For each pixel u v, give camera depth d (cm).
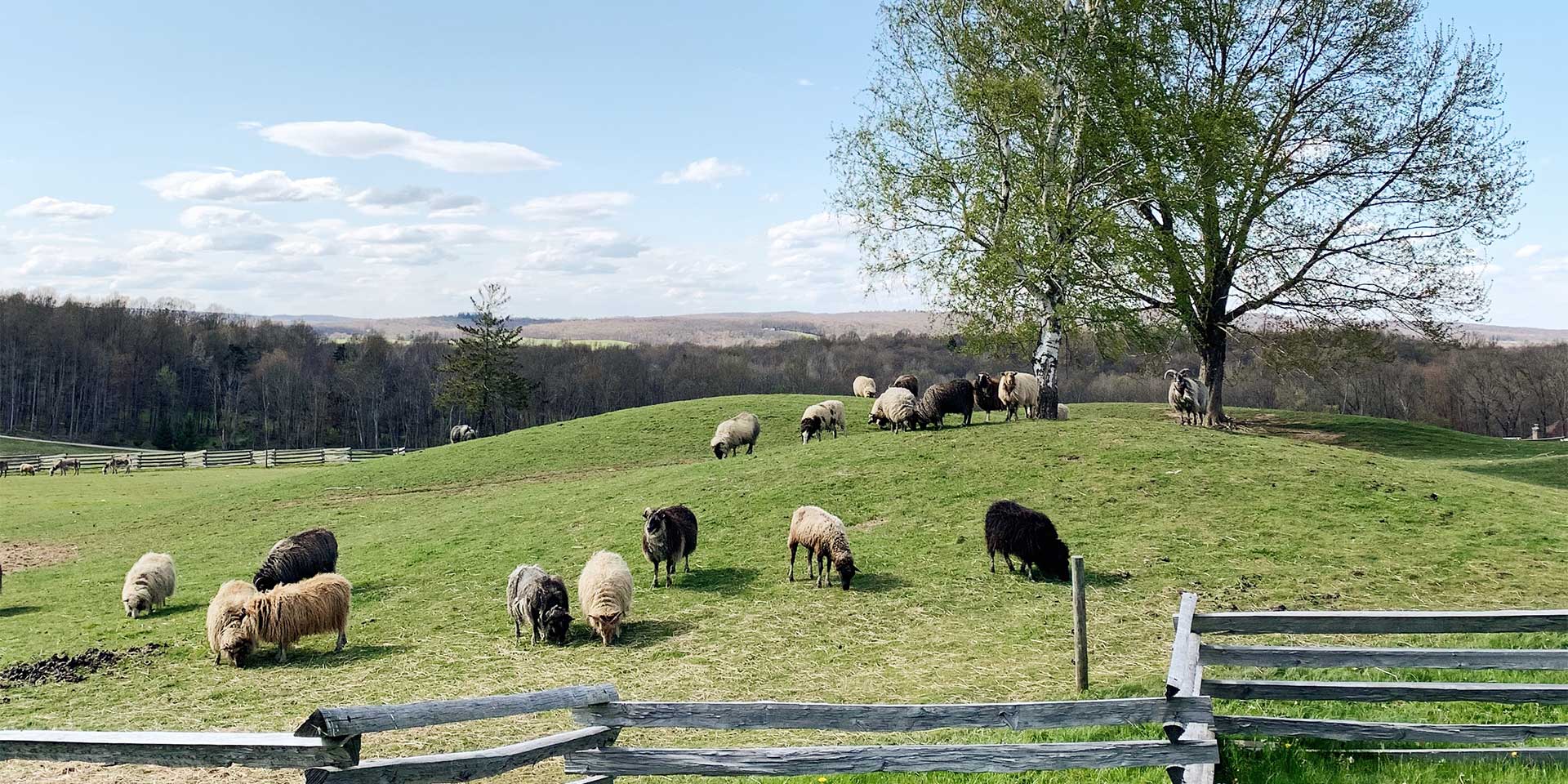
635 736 1148
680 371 13888
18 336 12525
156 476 5931
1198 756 732
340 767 565
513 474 4022
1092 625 1522
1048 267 3086
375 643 1636
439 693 1315
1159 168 3067
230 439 12244
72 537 3384
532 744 664
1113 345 3291
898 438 3028
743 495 2573
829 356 14162
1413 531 1955
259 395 13388
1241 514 2092
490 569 2164
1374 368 10650
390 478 4138
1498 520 1997
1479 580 1664
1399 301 3897
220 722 1233
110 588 2344
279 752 566
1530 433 10256
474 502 3275
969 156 3209
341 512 3422
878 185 3244
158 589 2042
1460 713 912
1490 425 10506
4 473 6438
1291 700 925
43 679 1506
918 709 726
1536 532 1909
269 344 14975
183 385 13350
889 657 1413
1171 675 751
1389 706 938
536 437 4734
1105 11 3173
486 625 1716
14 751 594
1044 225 3098
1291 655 861
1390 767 786
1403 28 3869
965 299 3155
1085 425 2923
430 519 3020
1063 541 2002
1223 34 3931
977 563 1908
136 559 2783
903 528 2177
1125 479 2364
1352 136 3844
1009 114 3092
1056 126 3172
